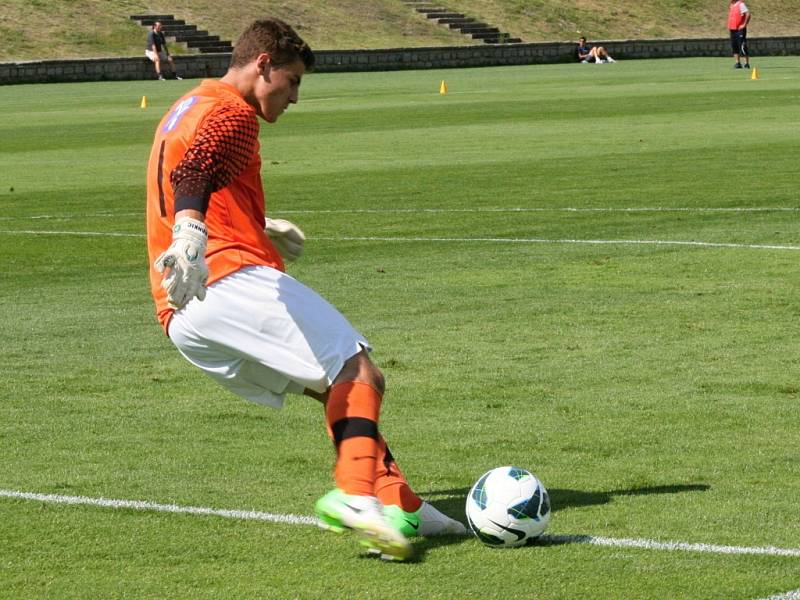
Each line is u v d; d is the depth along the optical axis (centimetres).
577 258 3669
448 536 1583
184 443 2025
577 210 4612
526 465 1883
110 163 6725
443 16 19850
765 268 3462
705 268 3481
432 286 3309
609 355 2567
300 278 3441
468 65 17900
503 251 3816
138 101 11919
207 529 1617
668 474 1831
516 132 7950
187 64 16112
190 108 1512
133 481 1825
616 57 19188
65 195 5441
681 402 2220
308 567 1480
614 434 2038
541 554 1509
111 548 1552
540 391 2305
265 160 6638
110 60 15638
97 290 3378
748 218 4338
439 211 4675
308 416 2186
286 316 1484
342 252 3847
